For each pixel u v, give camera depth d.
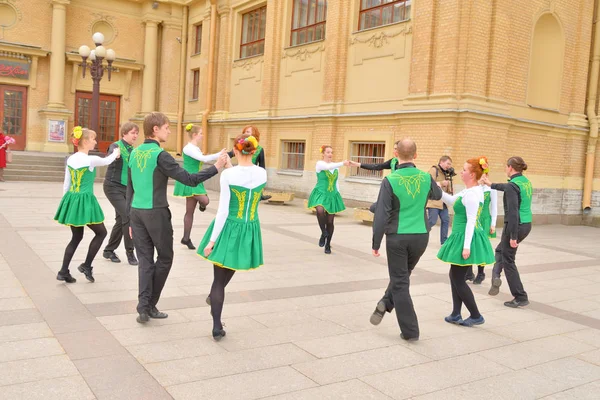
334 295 6.34
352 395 3.73
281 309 5.68
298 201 17.27
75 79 24.08
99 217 6.05
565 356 4.76
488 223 6.16
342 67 16.19
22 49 22.36
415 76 13.74
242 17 21.61
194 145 8.52
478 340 5.06
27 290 5.78
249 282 6.76
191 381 3.80
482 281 7.57
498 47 13.26
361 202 15.34
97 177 19.88
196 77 25.05
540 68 15.16
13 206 12.27
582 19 15.76
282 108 18.97
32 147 23.36
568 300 6.78
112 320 4.98
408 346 4.78
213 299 4.64
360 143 15.84
